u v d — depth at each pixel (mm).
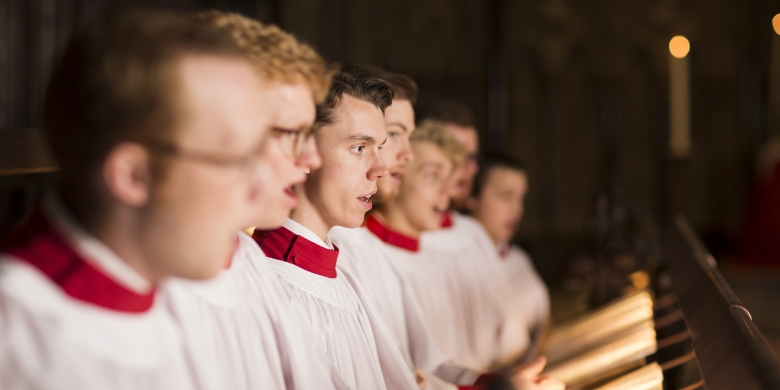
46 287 697
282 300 1176
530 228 7668
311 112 999
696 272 1733
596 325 2678
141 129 680
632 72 7777
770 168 6863
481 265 2916
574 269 3549
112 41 682
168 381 815
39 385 683
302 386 1125
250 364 1026
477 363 2723
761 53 7789
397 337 2010
